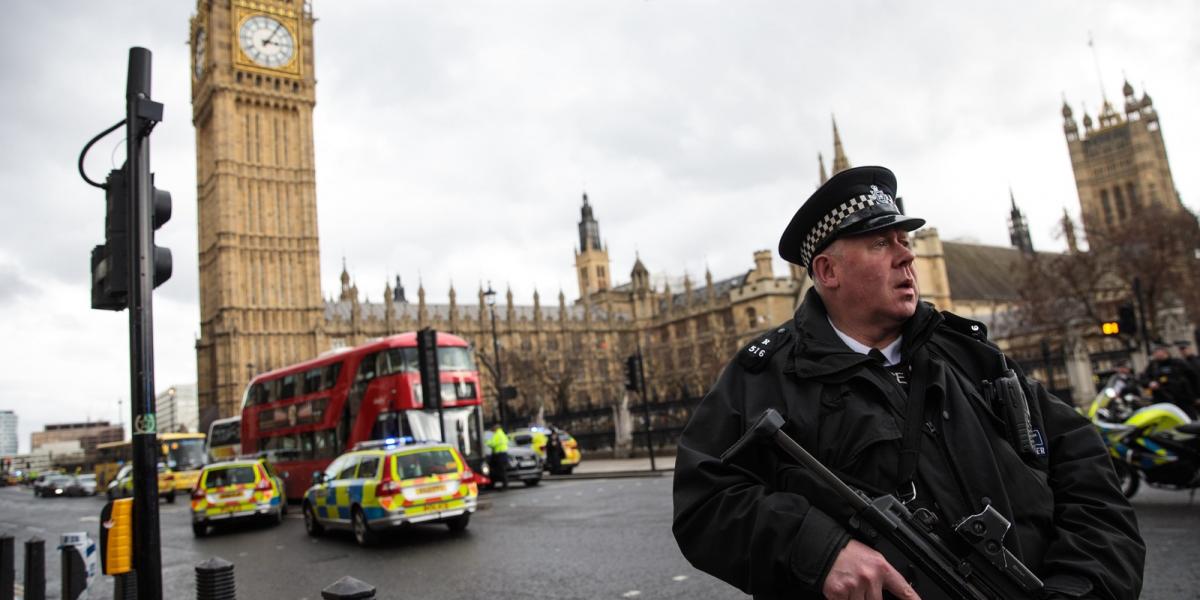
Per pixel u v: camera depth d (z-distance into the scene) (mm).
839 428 2119
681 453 2301
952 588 1875
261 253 88500
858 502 1923
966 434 2092
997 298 79438
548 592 8633
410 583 10031
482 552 12008
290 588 10438
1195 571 7172
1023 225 127000
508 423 51062
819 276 2406
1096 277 43656
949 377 2205
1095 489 2125
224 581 6129
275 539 16625
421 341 19750
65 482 55344
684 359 112375
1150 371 12695
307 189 91500
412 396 23094
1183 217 42750
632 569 9445
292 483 26625
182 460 42438
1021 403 2197
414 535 14945
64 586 8344
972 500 2002
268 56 91125
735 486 2107
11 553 9078
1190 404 12023
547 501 19531
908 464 2047
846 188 2326
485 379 104000
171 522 23406
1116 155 117125
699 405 2416
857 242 2289
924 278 74562
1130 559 1986
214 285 90188
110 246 5953
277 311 88188
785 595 1956
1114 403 12234
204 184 95500
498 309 122500
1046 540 2074
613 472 27344
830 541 1838
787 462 2123
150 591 5508
